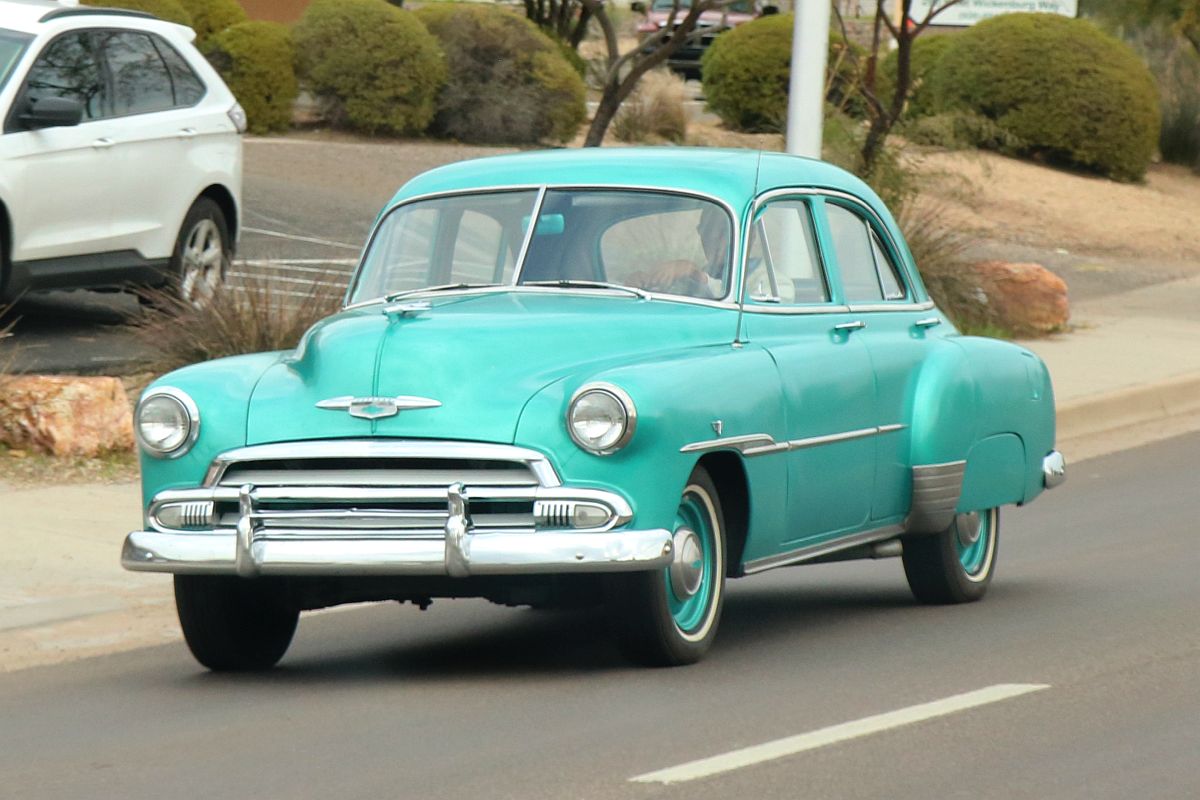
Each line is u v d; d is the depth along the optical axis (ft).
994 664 61.26
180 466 58.80
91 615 72.43
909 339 72.13
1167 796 45.27
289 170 201.67
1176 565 81.15
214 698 59.06
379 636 70.79
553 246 65.67
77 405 99.09
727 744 50.39
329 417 57.62
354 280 68.49
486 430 56.44
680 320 62.54
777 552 63.93
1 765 50.75
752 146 243.40
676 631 59.41
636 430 56.18
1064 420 126.52
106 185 116.57
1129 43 278.46
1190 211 240.73
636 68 139.95
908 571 73.97
